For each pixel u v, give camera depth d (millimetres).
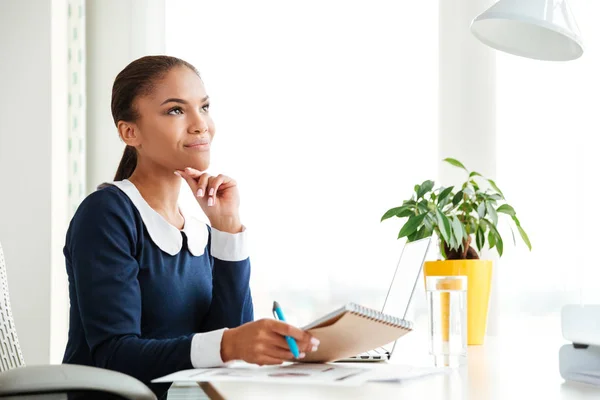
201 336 1136
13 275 2713
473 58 3014
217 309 1491
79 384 946
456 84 3020
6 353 1435
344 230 2986
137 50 2988
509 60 3057
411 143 3031
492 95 3004
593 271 3000
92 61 3045
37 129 2750
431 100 3047
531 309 2998
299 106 3008
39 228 2730
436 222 1804
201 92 1485
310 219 2980
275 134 2990
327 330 1052
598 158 3035
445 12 3035
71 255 1403
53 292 2744
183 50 2994
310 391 916
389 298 1693
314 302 2961
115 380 973
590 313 981
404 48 3051
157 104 1447
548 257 3010
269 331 1071
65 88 2896
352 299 2969
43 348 2705
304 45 3023
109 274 1309
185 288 1457
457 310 1208
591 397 882
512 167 3039
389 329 1076
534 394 907
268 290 2951
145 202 1431
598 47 3057
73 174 2914
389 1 3057
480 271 1726
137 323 1309
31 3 2768
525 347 1655
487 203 1949
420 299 2164
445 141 3010
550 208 3027
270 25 3020
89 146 3037
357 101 3025
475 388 957
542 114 3047
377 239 2986
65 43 2902
